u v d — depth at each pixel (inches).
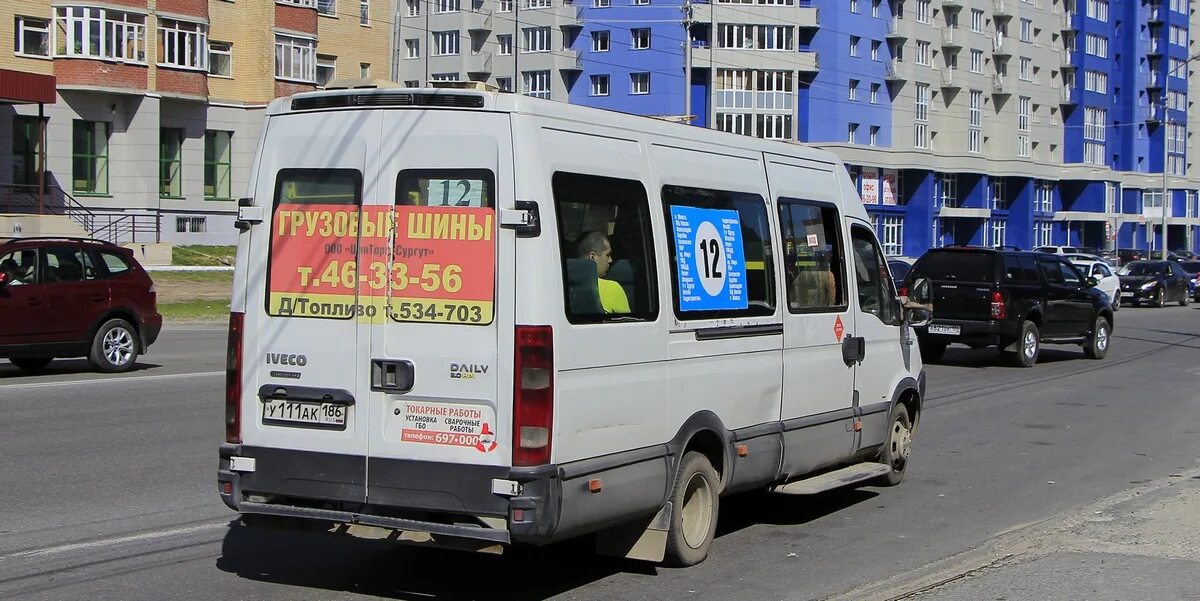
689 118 289.6
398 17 2082.9
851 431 347.3
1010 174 3161.9
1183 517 328.8
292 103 249.8
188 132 1733.5
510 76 3105.3
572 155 240.2
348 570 275.0
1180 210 3905.0
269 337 247.8
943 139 3191.4
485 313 229.8
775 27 2829.7
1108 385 713.0
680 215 271.7
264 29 1798.7
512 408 226.7
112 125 1628.9
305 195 246.5
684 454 273.1
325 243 243.6
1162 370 808.9
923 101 3115.2
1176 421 561.6
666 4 2876.5
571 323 233.5
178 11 1668.3
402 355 235.6
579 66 2997.0
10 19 1530.5
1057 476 418.6
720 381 281.9
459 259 232.2
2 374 632.4
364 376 238.7
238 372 250.7
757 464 299.4
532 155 230.2
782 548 307.3
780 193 315.3
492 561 286.2
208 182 1779.0
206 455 404.2
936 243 3043.8
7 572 264.1
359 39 1984.5
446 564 282.8
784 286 311.4
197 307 1155.3
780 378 308.2
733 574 279.0
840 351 340.2
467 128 233.3
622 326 247.0
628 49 2933.1
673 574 277.0
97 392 556.1
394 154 238.5
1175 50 3912.4
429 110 236.5
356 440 239.3
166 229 1700.3
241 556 284.4
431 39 3228.3
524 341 226.4
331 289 242.2
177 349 807.7
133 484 357.4
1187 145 4060.0
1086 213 3395.7
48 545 287.4
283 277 247.1
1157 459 455.8
